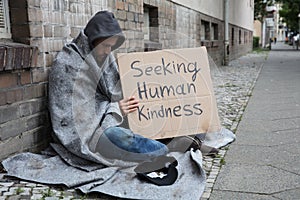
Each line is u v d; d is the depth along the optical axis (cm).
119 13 521
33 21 339
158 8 710
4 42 325
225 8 1459
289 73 1178
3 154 313
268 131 466
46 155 339
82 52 336
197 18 1084
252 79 1015
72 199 273
